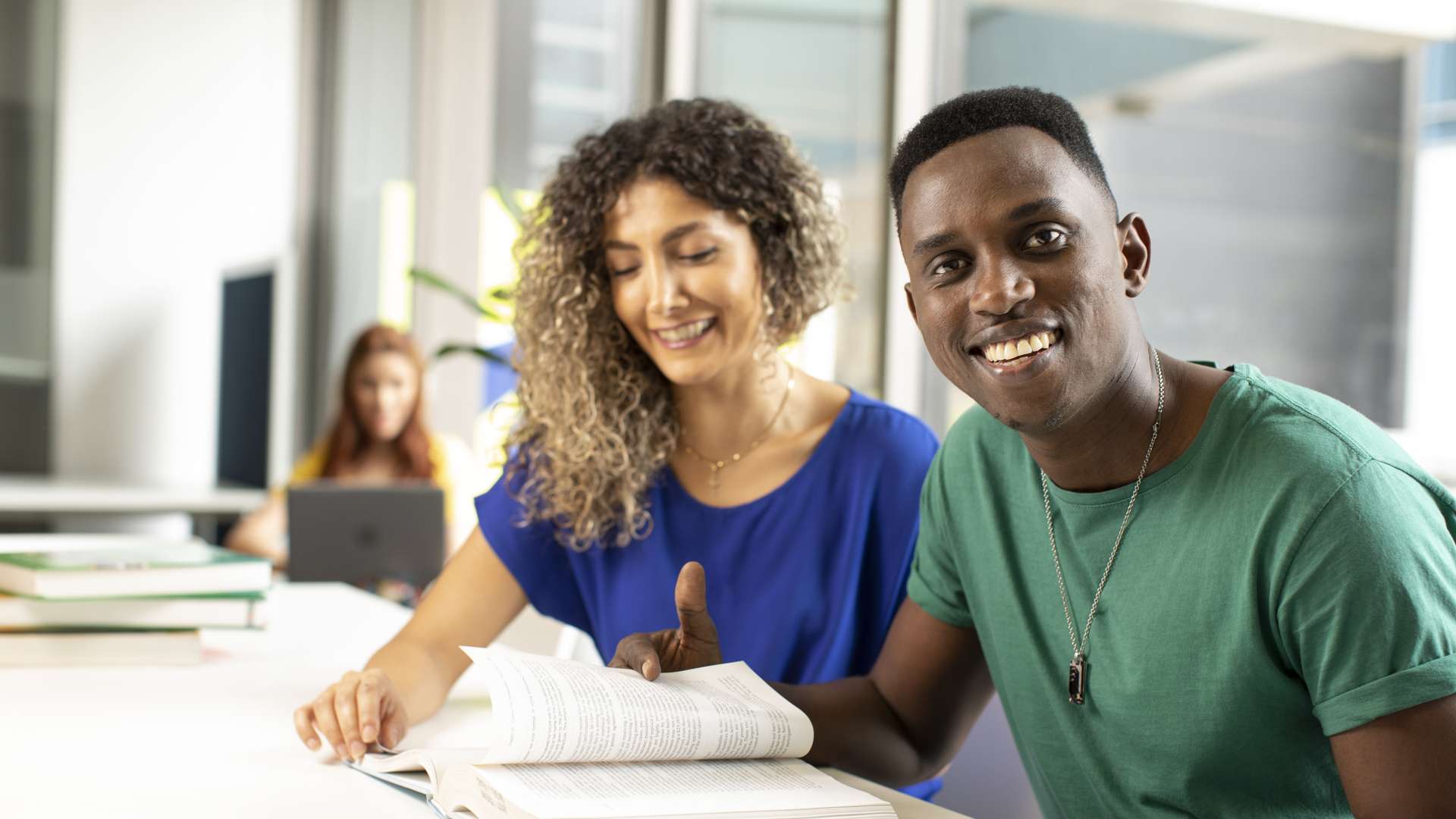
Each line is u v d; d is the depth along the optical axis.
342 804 0.90
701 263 1.34
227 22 4.55
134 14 4.44
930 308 0.94
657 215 1.33
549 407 1.38
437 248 4.21
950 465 1.16
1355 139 5.17
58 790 0.91
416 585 2.56
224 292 4.29
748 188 1.35
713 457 1.42
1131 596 0.97
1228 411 0.94
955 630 1.19
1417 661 0.81
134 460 4.48
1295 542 0.86
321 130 4.72
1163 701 0.95
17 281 4.37
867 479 1.39
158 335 4.50
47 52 4.37
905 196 0.96
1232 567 0.90
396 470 3.61
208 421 4.56
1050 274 0.89
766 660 1.36
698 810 0.80
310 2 4.68
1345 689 0.83
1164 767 0.96
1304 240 5.48
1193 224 5.67
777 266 1.39
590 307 1.38
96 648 1.36
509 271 4.23
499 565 1.39
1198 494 0.94
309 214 4.71
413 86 4.26
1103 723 1.00
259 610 1.41
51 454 4.40
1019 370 0.90
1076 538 1.01
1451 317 4.93
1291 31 4.93
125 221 4.45
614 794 0.82
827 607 1.36
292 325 3.91
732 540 1.38
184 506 3.77
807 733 0.98
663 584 1.37
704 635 1.07
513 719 0.86
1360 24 4.88
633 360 1.42
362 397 3.58
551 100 4.28
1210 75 5.11
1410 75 4.87
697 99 1.43
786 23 3.52
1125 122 5.48
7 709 1.16
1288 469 0.88
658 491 1.41
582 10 4.26
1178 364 1.00
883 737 1.15
